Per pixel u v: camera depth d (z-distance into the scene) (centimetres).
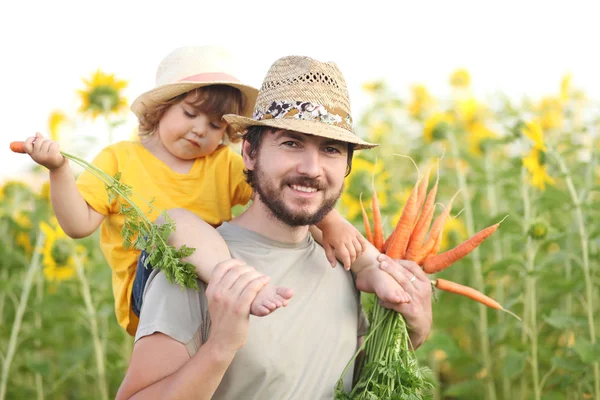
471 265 462
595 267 401
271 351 194
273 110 200
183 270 190
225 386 192
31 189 596
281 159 195
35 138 201
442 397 488
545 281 410
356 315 219
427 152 609
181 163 249
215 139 248
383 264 220
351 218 440
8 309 496
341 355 209
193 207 243
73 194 215
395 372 203
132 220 201
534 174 382
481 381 414
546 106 580
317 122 196
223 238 208
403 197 477
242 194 252
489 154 477
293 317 201
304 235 214
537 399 373
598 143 562
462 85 679
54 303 458
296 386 197
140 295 214
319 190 199
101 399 456
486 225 412
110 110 410
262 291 176
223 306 175
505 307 397
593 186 393
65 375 443
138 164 242
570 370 356
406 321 220
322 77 201
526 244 407
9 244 513
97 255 477
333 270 218
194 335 188
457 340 441
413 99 680
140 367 184
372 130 669
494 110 556
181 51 256
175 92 241
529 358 386
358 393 208
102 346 454
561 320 356
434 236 236
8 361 430
